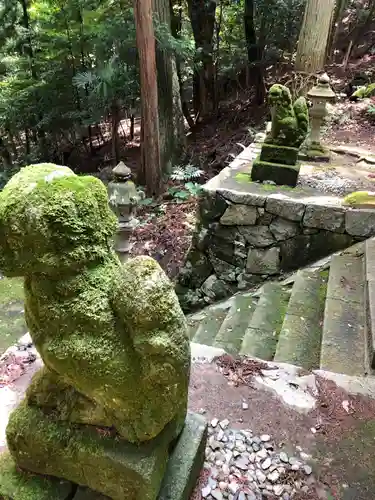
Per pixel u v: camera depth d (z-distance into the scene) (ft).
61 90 28.63
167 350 4.38
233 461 6.52
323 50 26.11
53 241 4.34
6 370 7.84
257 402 7.62
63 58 28.27
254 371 8.29
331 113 24.76
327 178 15.65
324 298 11.55
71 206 4.33
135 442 5.04
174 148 27.81
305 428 7.18
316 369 8.63
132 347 4.66
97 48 25.66
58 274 4.52
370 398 7.76
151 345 4.33
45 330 4.74
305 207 13.02
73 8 26.45
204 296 15.17
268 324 11.11
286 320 10.65
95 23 26.05
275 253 13.84
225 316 12.94
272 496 6.06
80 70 28.66
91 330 4.59
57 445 5.23
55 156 31.99
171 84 26.84
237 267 14.40
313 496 6.10
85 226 4.45
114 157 29.27
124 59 25.43
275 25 31.86
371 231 12.77
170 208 22.47
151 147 23.65
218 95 35.70
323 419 7.35
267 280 14.11
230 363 8.46
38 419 5.38
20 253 4.37
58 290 4.56
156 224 21.13
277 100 14.12
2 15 29.01
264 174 14.66
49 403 5.39
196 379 8.06
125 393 4.68
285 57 35.40
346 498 6.11
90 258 4.58
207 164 27.55
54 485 5.51
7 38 29.66
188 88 39.78
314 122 17.80
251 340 10.48
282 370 8.33
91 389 4.74
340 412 7.48
